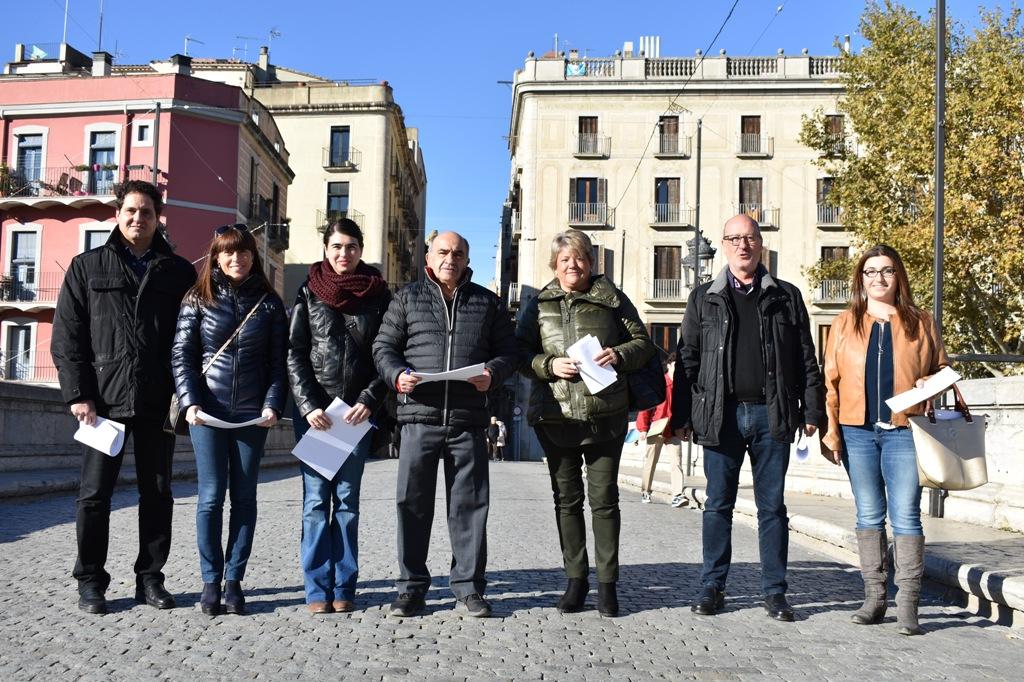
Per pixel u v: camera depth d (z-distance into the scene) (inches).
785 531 192.5
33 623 165.0
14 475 410.6
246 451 183.3
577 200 1684.3
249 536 182.4
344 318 190.1
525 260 1679.4
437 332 188.2
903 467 184.7
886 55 1025.5
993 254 910.4
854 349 191.3
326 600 181.5
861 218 1058.7
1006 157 864.9
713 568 194.4
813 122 1106.1
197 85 1412.4
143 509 184.9
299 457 180.5
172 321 187.8
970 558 219.0
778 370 191.2
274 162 1646.2
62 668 137.9
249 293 189.6
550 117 1691.7
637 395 196.4
